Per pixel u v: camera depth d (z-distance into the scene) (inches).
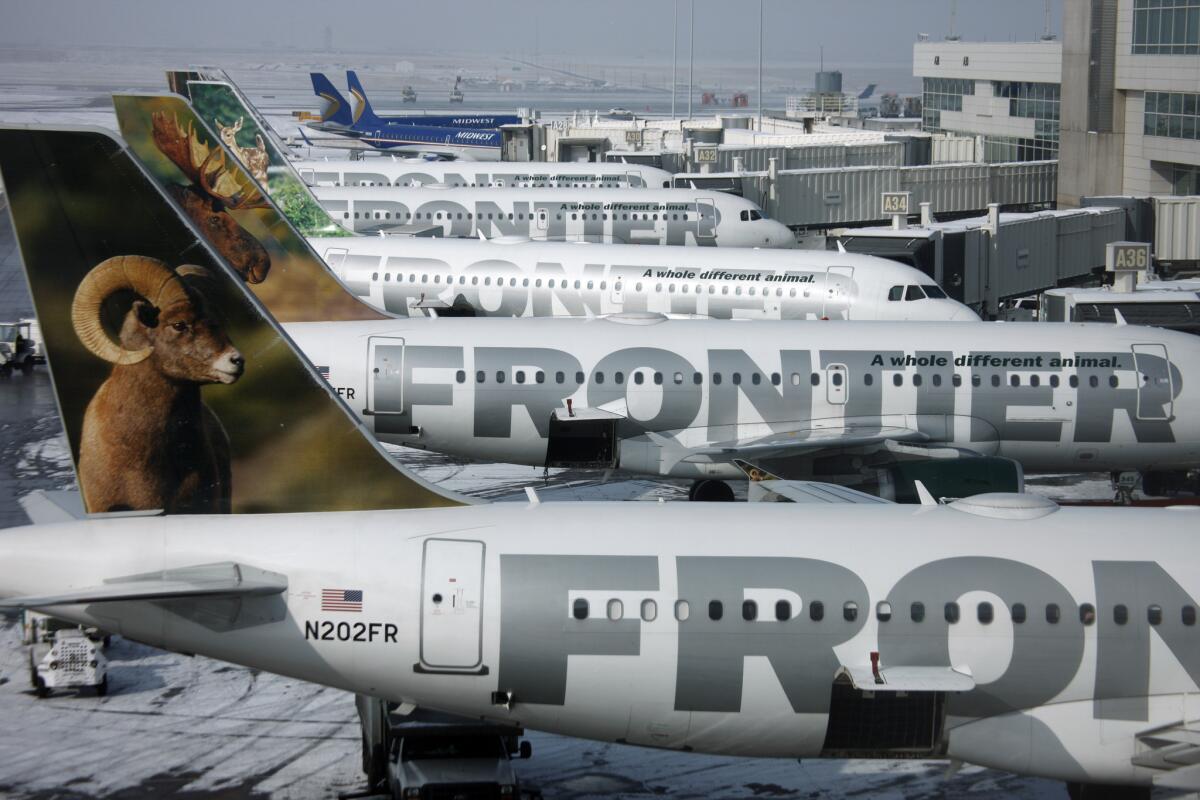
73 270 1258.0
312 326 2503.7
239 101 3693.4
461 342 2470.5
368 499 1336.1
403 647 1278.3
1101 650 1286.9
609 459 2487.7
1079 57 5684.1
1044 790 1529.3
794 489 1811.0
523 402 2452.0
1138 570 1306.6
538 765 1579.7
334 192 4795.8
